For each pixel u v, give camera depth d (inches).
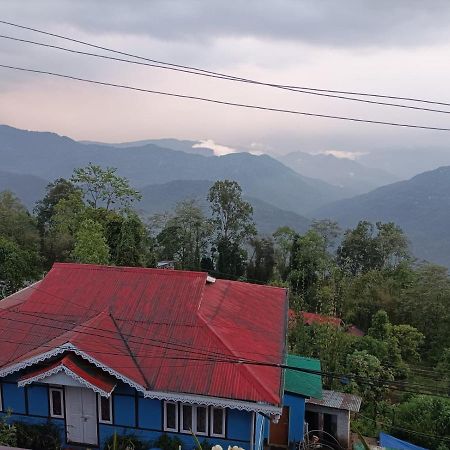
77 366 607.8
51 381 612.7
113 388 608.4
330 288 1704.0
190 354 644.1
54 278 791.7
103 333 665.6
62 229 1911.9
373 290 1766.7
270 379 629.9
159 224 2418.8
